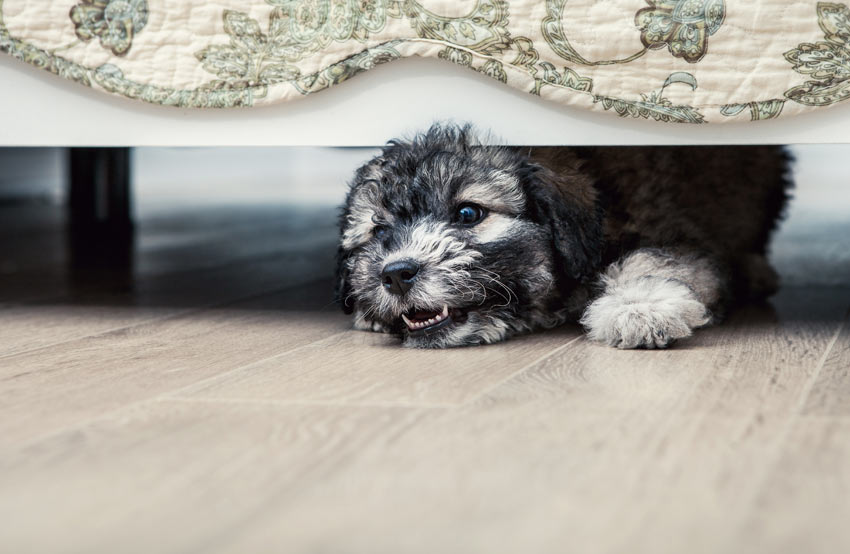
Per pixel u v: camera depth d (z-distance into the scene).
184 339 1.99
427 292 1.88
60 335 2.04
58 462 1.10
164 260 3.47
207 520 0.91
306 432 1.22
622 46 1.78
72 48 1.93
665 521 0.89
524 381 1.53
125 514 0.93
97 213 4.54
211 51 1.90
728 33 1.75
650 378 1.53
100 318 2.29
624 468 1.05
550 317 2.08
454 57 1.84
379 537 0.86
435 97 1.90
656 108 1.80
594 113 1.85
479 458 1.09
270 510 0.93
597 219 2.03
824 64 1.73
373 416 1.30
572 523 0.89
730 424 1.23
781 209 2.77
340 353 1.83
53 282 2.95
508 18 1.80
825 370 1.58
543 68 1.82
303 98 1.92
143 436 1.21
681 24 1.75
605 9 1.77
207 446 1.16
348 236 2.13
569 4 1.78
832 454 1.09
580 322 2.00
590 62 1.80
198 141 1.98
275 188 6.85
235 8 1.88
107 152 4.49
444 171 1.95
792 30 1.73
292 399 1.42
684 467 1.05
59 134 2.01
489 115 1.89
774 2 1.72
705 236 2.26
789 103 1.76
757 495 0.95
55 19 1.92
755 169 2.51
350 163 7.64
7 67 2.00
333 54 1.87
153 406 1.38
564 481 1.01
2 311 2.40
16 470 1.07
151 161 9.29
